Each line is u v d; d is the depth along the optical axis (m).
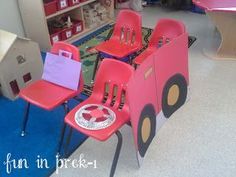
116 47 2.29
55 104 1.64
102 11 3.63
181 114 2.09
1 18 2.85
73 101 2.22
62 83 1.79
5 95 2.34
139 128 1.60
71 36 3.28
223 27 2.59
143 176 1.64
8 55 2.12
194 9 3.86
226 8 2.38
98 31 3.50
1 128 2.04
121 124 1.51
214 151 1.77
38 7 2.80
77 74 1.72
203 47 2.98
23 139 1.93
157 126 1.90
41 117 2.12
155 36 2.18
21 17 3.05
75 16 3.39
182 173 1.64
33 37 3.11
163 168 1.68
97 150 1.83
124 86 1.59
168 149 1.80
